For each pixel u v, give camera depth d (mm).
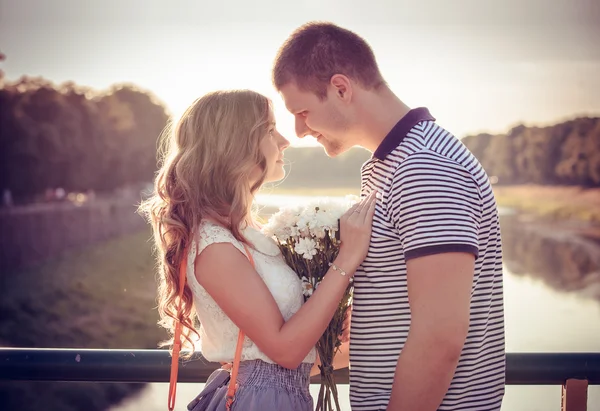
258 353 1801
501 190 76750
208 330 1844
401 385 1523
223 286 1758
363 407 1695
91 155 72625
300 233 1854
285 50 1825
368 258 1678
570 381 1748
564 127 76250
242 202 1844
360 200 1802
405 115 1695
